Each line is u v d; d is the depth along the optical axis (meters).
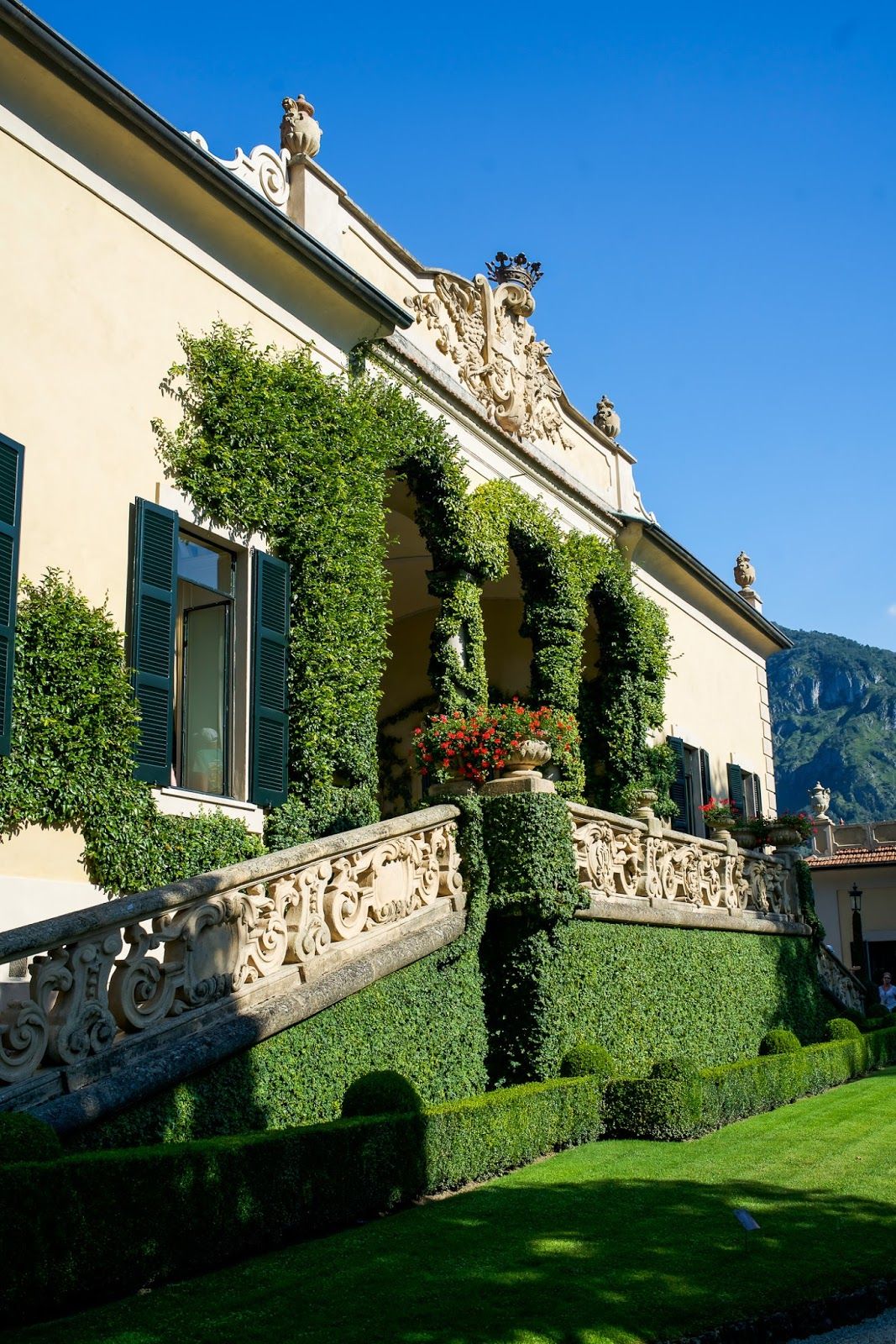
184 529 12.75
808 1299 6.87
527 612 19.77
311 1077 9.05
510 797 12.22
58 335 11.40
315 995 9.15
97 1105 6.97
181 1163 6.45
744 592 29.95
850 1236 8.06
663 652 22.42
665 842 15.78
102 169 12.10
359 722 14.16
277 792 13.15
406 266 17.33
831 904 36.81
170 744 11.84
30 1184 5.72
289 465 13.76
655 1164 9.93
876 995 24.14
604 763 21.58
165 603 11.98
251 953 8.82
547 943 12.23
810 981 20.22
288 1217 7.13
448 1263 6.96
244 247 13.84
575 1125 10.77
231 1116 8.14
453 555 17.09
